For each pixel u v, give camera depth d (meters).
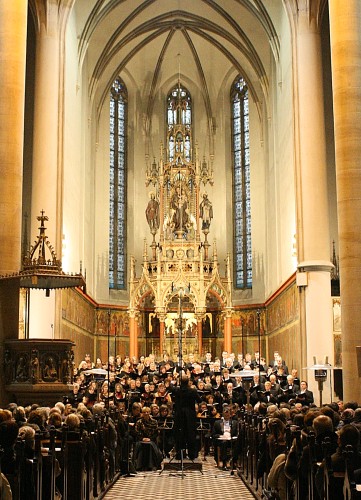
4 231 17.25
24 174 29.81
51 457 9.72
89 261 39.06
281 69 32.94
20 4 18.11
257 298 41.31
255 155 42.62
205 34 41.41
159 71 44.94
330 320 26.20
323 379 22.69
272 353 36.69
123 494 14.54
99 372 23.92
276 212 35.22
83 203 35.91
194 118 45.38
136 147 44.72
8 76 17.77
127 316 41.09
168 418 21.70
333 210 29.67
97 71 39.12
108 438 16.08
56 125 27.34
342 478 7.42
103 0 33.91
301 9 27.56
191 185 40.66
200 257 38.81
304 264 26.38
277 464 10.98
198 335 38.75
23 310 25.78
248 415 16.56
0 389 16.86
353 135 18.67
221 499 13.85
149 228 43.72
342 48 19.02
